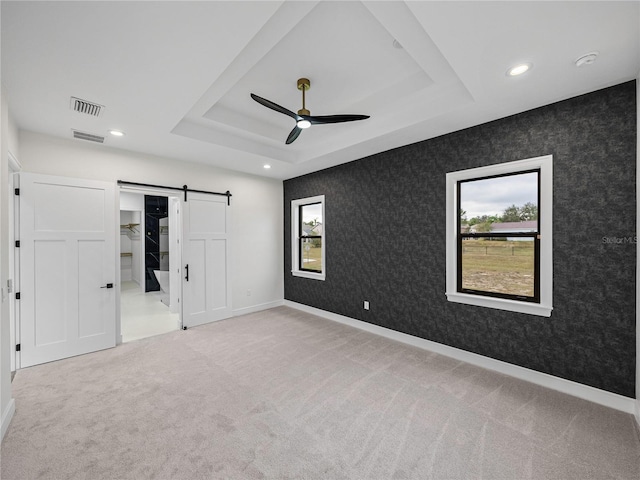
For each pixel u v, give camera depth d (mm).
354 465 1652
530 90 2254
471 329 3006
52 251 3068
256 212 5125
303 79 2590
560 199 2426
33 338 2947
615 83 2156
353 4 1745
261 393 2414
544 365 2535
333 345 3502
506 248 2816
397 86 2727
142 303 6066
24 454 1712
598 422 2027
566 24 1546
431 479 1556
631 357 2139
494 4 1411
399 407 2219
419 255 3443
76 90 2242
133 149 3643
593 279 2289
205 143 3426
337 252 4492
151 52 1816
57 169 3176
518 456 1719
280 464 1657
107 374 2748
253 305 5090
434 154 3287
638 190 2041
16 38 1643
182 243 4180
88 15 1489
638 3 1395
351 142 3586
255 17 1543
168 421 2035
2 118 2043
